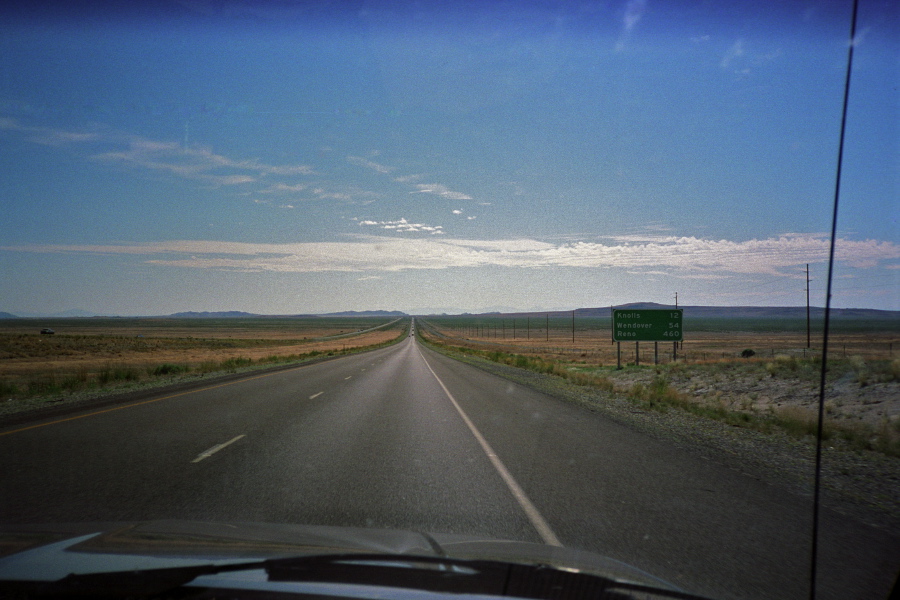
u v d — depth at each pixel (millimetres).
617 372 36594
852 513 6094
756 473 8039
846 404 16844
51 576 2586
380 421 12523
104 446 9352
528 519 5641
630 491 6848
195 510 5738
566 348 90625
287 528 3988
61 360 48406
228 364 35375
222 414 13383
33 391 20047
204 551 3092
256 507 5887
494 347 94750
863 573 4344
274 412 13797
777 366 26641
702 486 7164
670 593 2801
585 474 7730
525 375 31047
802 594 3914
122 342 75062
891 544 5062
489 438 10570
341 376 26484
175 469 7688
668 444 10297
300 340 116000
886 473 8320
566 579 2854
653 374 32531
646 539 5082
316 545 3357
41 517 5430
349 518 5547
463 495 6547
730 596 3857
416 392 19266
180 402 15758
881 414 14648
